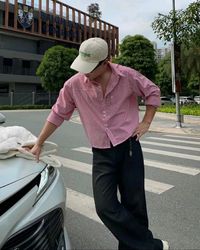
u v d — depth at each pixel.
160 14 13.34
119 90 3.02
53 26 55.75
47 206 2.58
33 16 52.78
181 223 4.55
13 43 51.59
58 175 3.12
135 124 3.08
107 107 3.02
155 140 12.35
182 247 3.90
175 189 6.02
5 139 3.21
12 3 49.91
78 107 3.13
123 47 48.88
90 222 4.55
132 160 3.04
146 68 47.97
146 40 48.44
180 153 9.52
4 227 2.21
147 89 3.08
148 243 3.14
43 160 3.13
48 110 37.75
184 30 12.97
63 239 2.79
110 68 3.01
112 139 3.00
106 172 3.02
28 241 2.33
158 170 7.42
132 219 3.06
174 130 15.33
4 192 2.38
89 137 3.11
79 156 8.98
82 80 3.06
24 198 2.46
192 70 43.28
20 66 50.72
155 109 3.12
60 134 13.98
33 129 16.48
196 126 16.81
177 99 16.38
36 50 54.84
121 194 3.14
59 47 44.28
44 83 44.31
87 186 6.16
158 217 4.75
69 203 5.27
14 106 40.47
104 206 3.00
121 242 3.08
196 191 5.92
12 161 2.88
